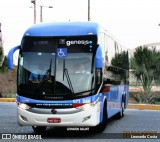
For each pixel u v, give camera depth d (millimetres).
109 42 17594
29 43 14453
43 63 14203
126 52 24312
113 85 18469
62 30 14469
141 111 27797
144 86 34125
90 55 14164
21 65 14336
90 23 15008
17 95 14203
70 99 13828
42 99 13891
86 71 14047
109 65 17328
